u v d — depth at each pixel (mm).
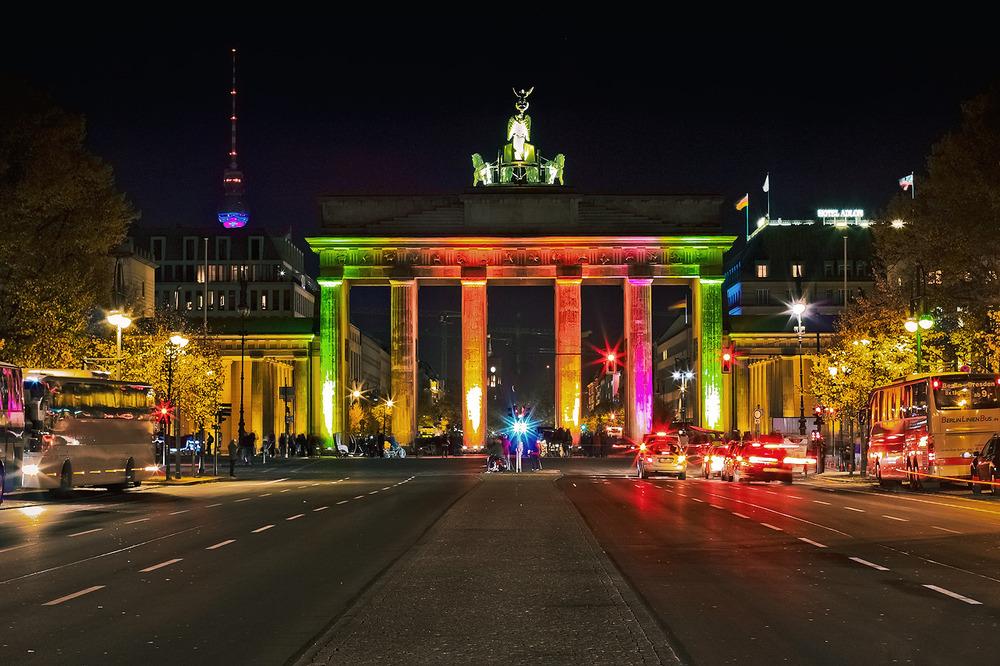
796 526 28094
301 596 15984
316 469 77688
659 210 117625
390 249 117938
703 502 38812
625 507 35906
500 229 117875
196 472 69188
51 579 17953
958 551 21859
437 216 118188
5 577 18234
